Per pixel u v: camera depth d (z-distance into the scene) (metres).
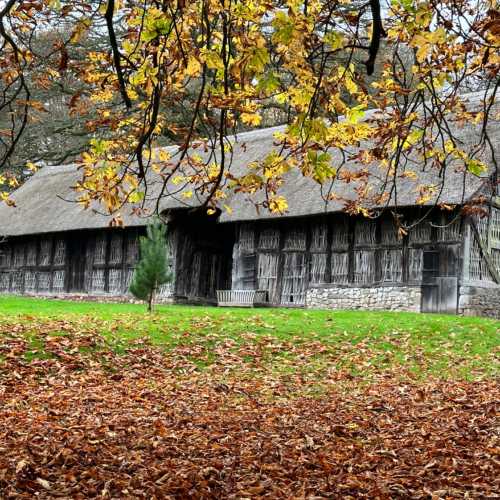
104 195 6.74
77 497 7.38
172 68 7.47
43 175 45.00
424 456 9.32
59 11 6.50
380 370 16.56
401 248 27.19
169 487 7.75
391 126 8.38
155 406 12.29
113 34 6.29
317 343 18.53
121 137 8.39
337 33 6.38
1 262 43.31
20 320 19.11
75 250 38.97
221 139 6.75
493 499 7.55
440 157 8.67
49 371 14.74
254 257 31.14
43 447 9.14
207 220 34.94
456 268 25.83
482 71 8.74
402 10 7.44
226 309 25.67
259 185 7.38
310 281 29.47
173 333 18.41
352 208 10.59
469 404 12.78
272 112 45.12
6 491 7.36
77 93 7.53
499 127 26.33
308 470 8.66
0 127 43.31
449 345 18.83
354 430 10.80
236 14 6.36
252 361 16.89
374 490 7.79
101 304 29.84
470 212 10.07
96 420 10.83
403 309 26.81
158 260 23.66
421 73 7.99
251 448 9.58
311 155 5.91
